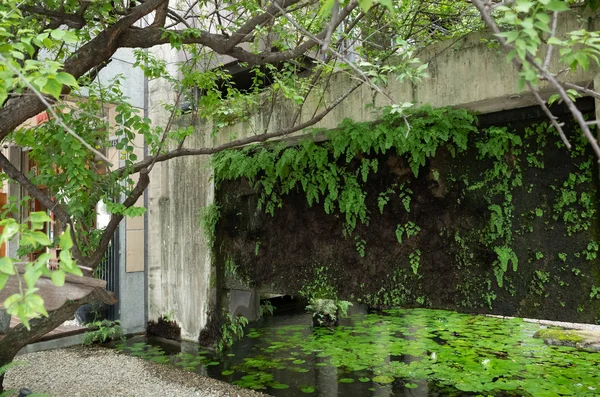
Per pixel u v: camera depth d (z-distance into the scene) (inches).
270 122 343.3
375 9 286.2
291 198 356.5
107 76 421.1
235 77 441.7
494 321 440.5
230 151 372.2
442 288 276.1
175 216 426.3
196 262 407.8
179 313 418.0
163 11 215.8
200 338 397.1
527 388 254.4
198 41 221.1
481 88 244.8
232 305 408.2
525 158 250.5
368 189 307.7
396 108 163.9
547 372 282.8
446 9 292.5
